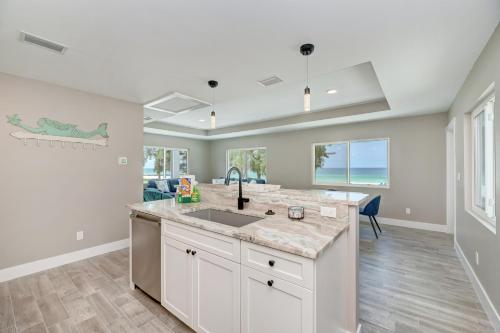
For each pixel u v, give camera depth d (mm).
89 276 2607
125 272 2709
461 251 3082
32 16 1562
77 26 1687
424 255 3250
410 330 1776
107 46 1979
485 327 1811
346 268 1619
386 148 5008
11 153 2566
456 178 3373
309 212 1732
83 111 3113
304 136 6215
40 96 2762
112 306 2051
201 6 1480
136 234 2244
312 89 3641
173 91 3129
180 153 7961
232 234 1409
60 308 2021
